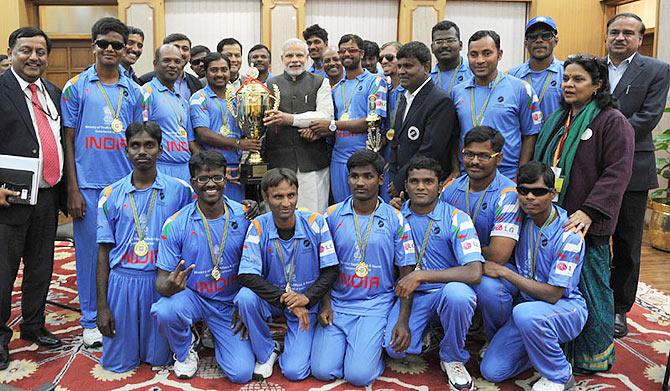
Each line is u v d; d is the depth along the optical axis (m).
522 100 3.06
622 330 3.07
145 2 6.45
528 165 2.47
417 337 2.64
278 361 2.71
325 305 2.68
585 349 2.62
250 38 6.66
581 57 2.59
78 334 3.06
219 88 3.58
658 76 3.19
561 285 2.42
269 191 2.54
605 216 2.53
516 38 6.89
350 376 2.49
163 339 2.64
